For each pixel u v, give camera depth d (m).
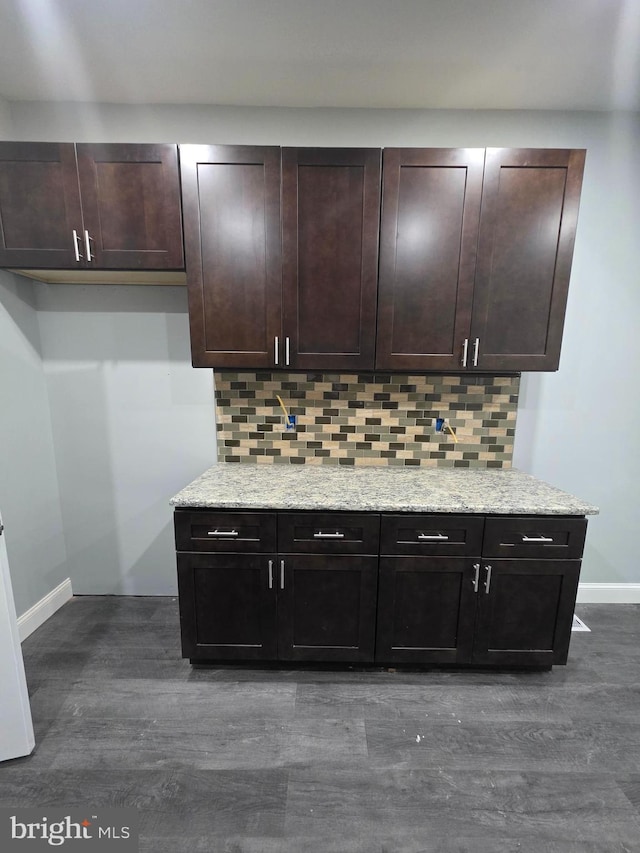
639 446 2.29
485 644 1.78
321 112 2.03
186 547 1.73
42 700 1.68
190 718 1.60
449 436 2.21
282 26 1.50
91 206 1.71
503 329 1.80
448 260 1.76
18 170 1.68
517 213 1.72
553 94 1.90
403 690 1.75
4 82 1.85
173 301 2.18
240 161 1.69
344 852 1.17
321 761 1.43
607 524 2.37
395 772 1.39
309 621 1.78
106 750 1.46
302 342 1.82
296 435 2.23
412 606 1.76
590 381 2.23
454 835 1.22
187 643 1.80
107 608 2.33
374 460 2.24
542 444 2.29
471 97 1.93
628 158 2.04
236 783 1.35
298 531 1.71
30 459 2.12
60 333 2.21
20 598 2.06
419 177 1.70
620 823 1.25
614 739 1.54
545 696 1.73
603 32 1.52
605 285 2.14
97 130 2.03
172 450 2.32
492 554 1.71
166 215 1.72
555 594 1.74
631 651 2.02
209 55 1.67
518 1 1.39
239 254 1.76
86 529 2.39
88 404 2.27
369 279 1.77
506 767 1.42
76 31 1.52
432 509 1.67
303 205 1.72
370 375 2.16
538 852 1.18
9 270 1.91
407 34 1.54
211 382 2.25
